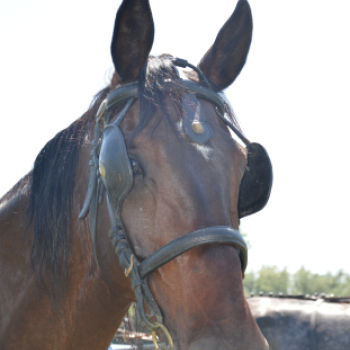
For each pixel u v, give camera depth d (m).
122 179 1.55
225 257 1.46
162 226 1.53
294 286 61.88
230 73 2.12
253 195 1.82
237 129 1.87
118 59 1.80
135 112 1.72
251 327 1.39
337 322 6.91
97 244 1.75
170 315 1.49
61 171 2.02
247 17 2.11
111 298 1.90
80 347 1.99
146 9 1.77
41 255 1.97
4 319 2.07
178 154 1.57
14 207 2.19
